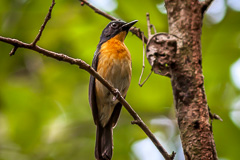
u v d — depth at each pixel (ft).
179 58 19.62
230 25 34.65
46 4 37.73
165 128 39.70
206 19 35.27
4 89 40.32
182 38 19.95
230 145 35.68
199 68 19.40
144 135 39.14
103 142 30.63
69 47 39.45
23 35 39.29
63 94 41.91
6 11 38.42
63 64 42.32
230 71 36.01
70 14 38.55
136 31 24.84
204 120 18.30
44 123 40.16
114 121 31.40
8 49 40.96
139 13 35.53
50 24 38.63
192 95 18.79
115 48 30.63
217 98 36.88
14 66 42.68
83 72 41.98
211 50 35.19
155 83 37.78
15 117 39.91
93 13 37.96
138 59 36.78
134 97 39.09
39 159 38.47
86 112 41.65
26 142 39.17
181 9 20.47
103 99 31.12
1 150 38.68
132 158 38.19
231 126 35.78
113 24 33.30
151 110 39.75
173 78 19.52
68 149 39.09
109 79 30.22
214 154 17.84
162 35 20.68
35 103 40.60
